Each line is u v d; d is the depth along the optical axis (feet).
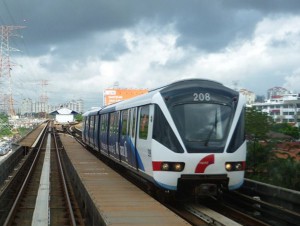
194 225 34.83
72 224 41.86
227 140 39.45
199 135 39.27
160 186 39.78
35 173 89.35
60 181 77.00
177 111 40.01
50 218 45.98
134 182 57.98
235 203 45.80
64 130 254.06
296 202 36.42
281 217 37.47
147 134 43.32
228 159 38.96
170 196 44.39
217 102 40.55
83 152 103.04
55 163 108.68
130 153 52.70
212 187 38.96
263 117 53.11
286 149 53.11
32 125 294.25
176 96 40.55
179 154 38.58
